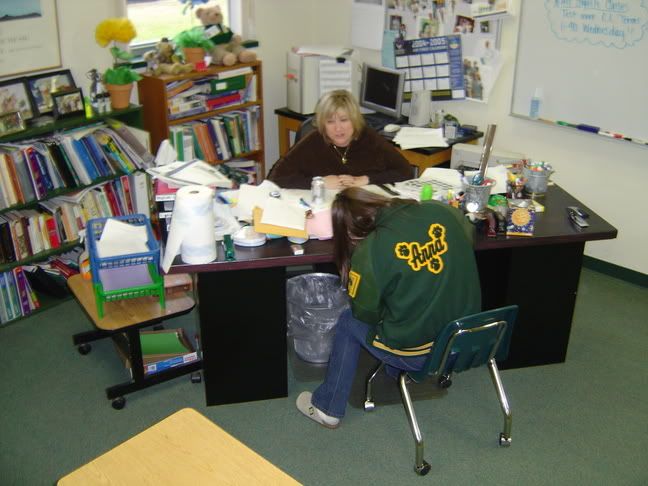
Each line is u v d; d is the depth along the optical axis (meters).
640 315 3.56
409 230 2.17
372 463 2.56
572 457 2.60
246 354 2.76
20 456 2.57
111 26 3.52
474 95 4.21
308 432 2.71
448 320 2.23
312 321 2.96
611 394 2.96
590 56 3.63
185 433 1.69
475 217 2.70
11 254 3.33
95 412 2.81
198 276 2.56
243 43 4.42
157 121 3.93
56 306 3.58
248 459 1.61
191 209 2.36
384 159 3.37
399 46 4.43
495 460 2.58
